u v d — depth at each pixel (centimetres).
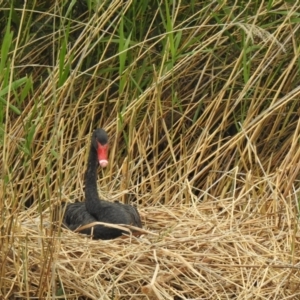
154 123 1112
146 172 1140
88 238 937
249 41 1130
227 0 1170
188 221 1005
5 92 907
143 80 1166
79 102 1077
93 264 877
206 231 968
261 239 955
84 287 856
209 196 1114
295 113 1166
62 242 906
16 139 951
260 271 885
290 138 1146
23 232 911
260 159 1157
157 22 1165
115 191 1099
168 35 1066
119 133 1095
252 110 1123
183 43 1148
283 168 1062
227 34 1126
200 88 1154
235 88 1166
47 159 1028
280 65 1131
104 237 960
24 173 1026
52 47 1181
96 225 962
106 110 1168
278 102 1076
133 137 1106
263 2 1099
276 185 1024
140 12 1137
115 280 860
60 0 1162
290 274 865
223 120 1099
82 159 1102
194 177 1091
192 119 1177
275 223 986
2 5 1154
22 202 964
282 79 1167
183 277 879
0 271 865
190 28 1095
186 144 1149
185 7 1157
